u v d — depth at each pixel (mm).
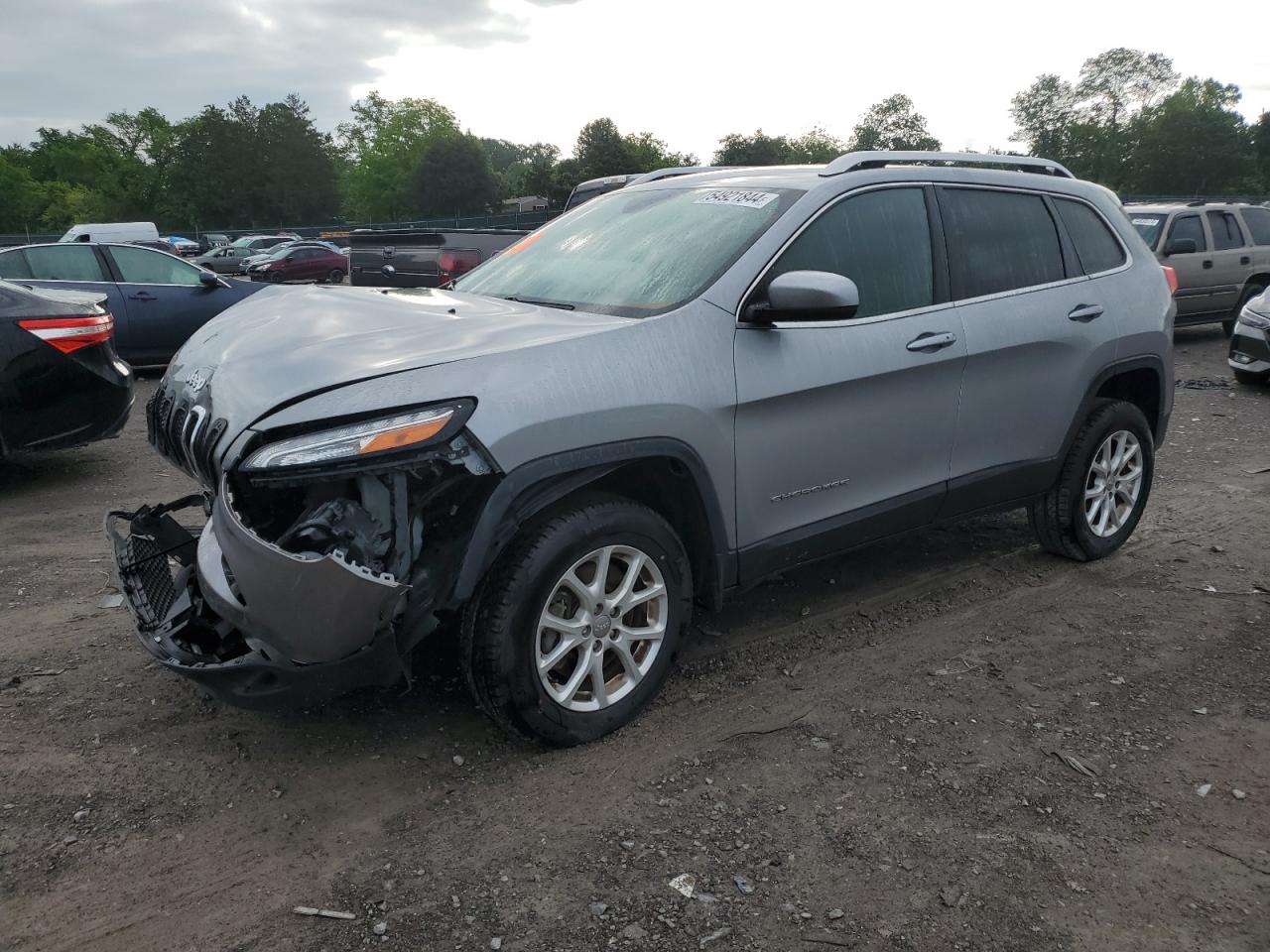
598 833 2764
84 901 2484
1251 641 4066
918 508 4008
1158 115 83938
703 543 3420
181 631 2939
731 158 78625
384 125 93938
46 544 5133
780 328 3463
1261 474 6672
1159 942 2379
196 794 2936
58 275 10273
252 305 3793
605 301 3480
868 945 2352
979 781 3039
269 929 2396
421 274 12688
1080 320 4449
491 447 2750
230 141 89688
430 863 2641
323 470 2592
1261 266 13406
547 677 3057
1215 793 2994
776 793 2965
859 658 3883
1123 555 5062
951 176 4168
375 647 2727
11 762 3074
